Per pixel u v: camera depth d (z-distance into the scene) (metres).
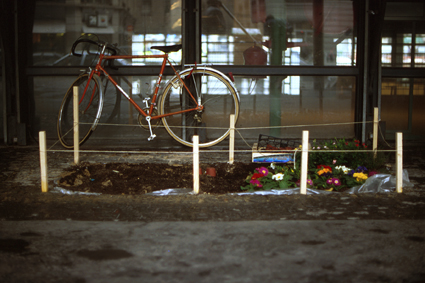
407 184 3.62
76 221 2.79
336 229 2.63
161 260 2.21
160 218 2.84
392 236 2.52
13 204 3.12
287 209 3.03
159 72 5.42
